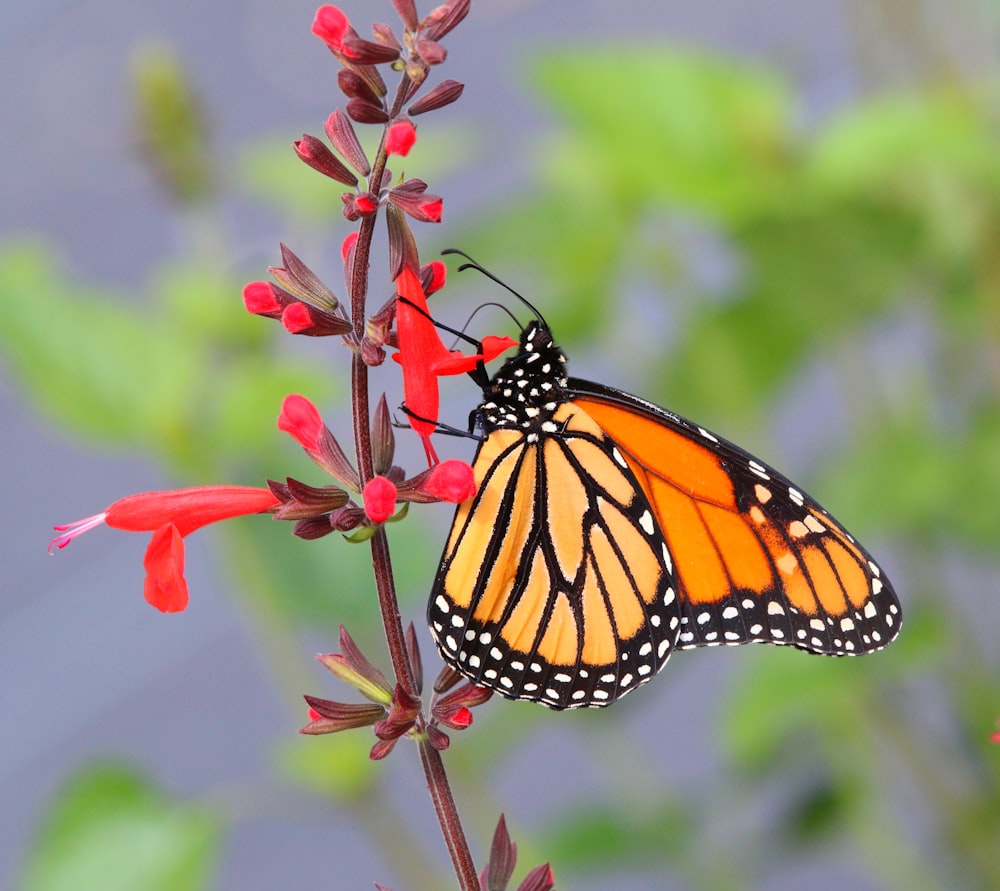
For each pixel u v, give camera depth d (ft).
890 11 3.04
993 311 3.04
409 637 2.69
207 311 3.08
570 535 2.81
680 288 3.08
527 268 3.10
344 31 2.67
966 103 3.02
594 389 2.82
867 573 2.79
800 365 3.08
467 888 2.68
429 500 2.70
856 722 3.04
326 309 2.70
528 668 2.81
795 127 3.03
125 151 3.12
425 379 2.70
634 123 3.02
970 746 3.08
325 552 3.05
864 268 3.00
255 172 3.10
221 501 2.71
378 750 2.68
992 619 3.18
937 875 3.10
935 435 3.04
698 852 3.08
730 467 2.81
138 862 2.99
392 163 3.08
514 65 3.04
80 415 3.04
